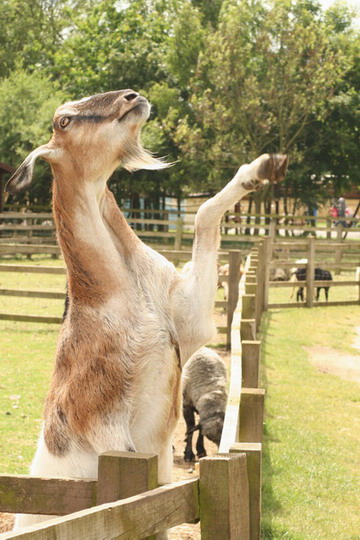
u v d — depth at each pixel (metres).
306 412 8.30
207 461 2.44
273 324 14.50
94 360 2.90
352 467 6.56
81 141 3.02
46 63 42.88
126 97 3.04
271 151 35.62
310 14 33.56
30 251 13.43
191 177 34.59
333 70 32.03
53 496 2.54
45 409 3.10
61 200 3.06
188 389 6.63
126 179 33.84
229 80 31.70
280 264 16.73
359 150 37.31
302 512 5.46
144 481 2.45
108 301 2.98
